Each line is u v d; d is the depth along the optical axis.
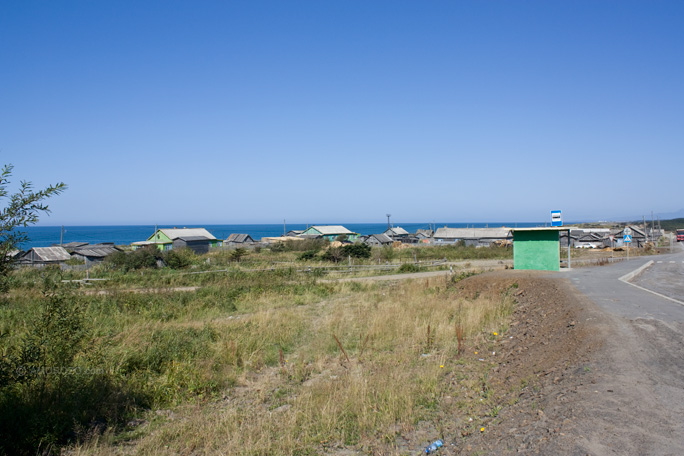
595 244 70.50
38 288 20.58
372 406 7.68
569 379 6.73
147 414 7.99
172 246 63.28
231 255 46.62
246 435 6.82
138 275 27.70
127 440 6.96
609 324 9.51
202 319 16.05
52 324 8.90
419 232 97.00
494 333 12.22
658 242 85.31
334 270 34.34
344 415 7.48
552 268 23.80
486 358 10.20
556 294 14.62
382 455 6.12
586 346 8.12
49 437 6.41
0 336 9.14
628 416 5.14
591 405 5.51
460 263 39.22
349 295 22.62
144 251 35.97
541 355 8.84
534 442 5.00
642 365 6.92
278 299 20.61
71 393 7.77
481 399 7.54
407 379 8.90
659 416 5.13
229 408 8.22
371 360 10.77
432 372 9.11
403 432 6.77
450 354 10.73
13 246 6.14
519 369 8.54
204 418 7.62
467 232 82.69
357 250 45.84
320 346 12.12
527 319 13.09
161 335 12.51
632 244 74.12
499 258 46.47
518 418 6.00
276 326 14.09
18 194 6.02
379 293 22.94
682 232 95.75
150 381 9.21
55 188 6.19
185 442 6.65
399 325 13.65
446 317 14.34
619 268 26.03
